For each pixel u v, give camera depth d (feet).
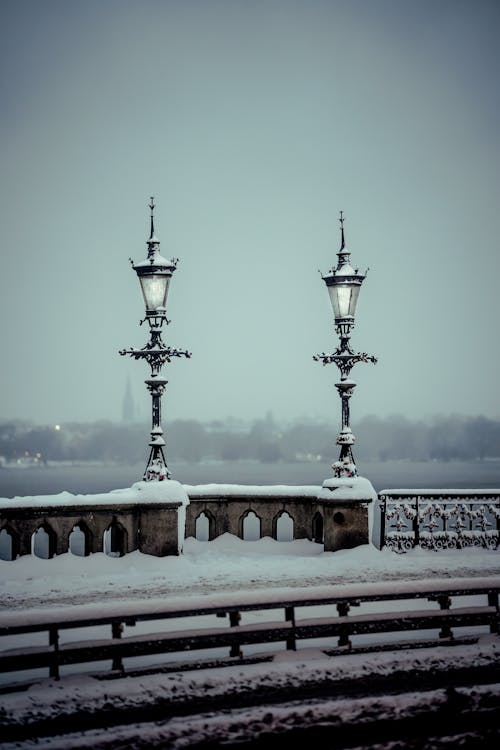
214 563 60.03
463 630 48.49
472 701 38.68
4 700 36.78
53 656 38.70
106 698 37.42
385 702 38.22
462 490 65.62
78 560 57.57
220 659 41.47
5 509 56.29
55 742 33.73
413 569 58.75
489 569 59.21
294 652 42.80
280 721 36.52
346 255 66.74
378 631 44.14
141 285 62.95
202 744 34.58
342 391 64.80
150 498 59.36
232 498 64.54
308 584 53.98
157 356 61.87
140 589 52.70
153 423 61.46
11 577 55.52
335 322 66.13
